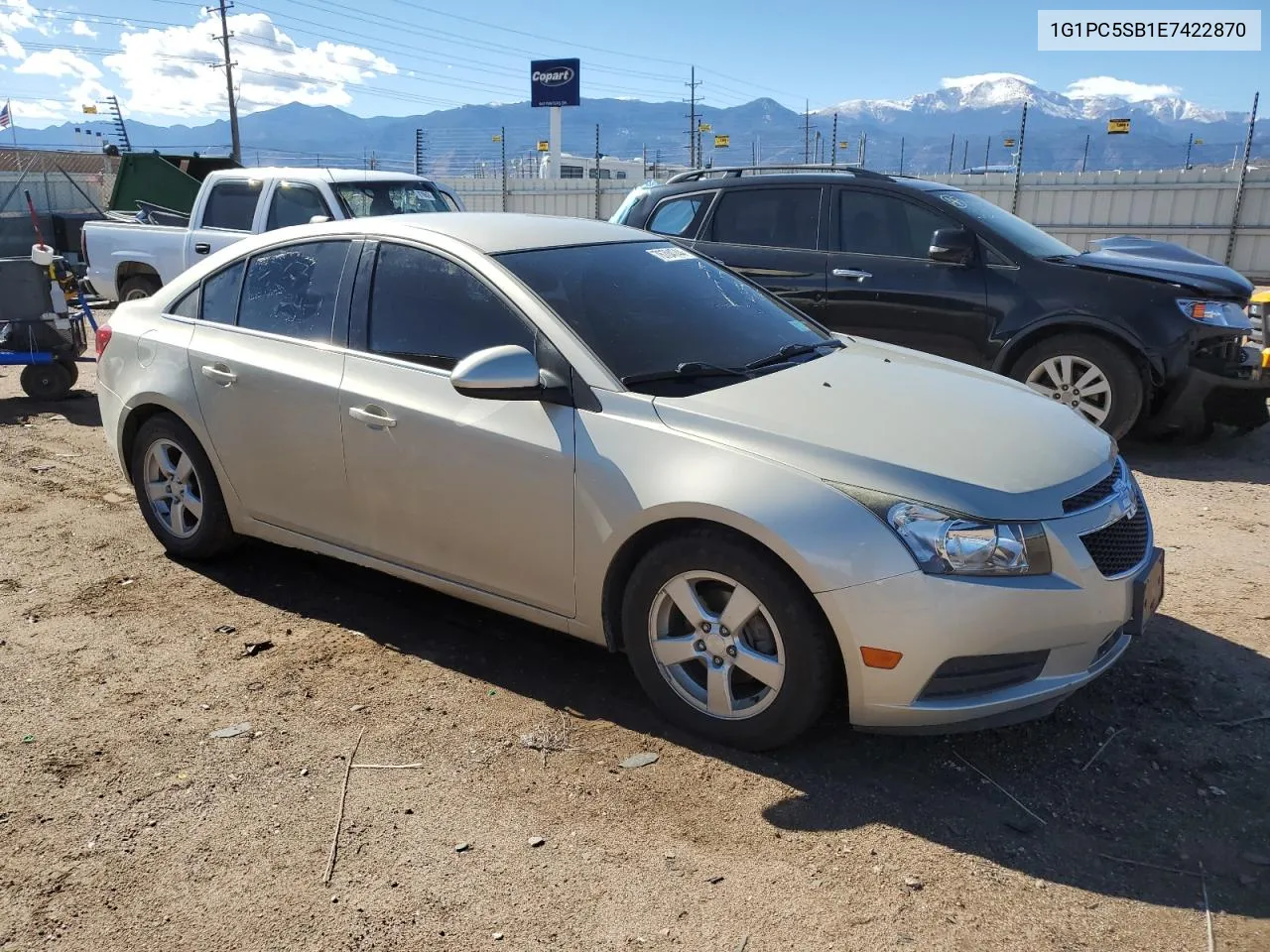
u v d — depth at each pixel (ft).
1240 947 7.64
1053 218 67.31
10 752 10.42
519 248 12.41
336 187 32.81
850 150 105.29
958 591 9.01
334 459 12.68
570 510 10.69
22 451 22.40
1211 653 12.38
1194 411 21.47
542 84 122.31
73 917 8.07
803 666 9.55
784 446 9.82
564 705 11.34
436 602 14.16
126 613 13.79
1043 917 7.98
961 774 9.95
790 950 7.65
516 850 8.84
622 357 11.17
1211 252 62.80
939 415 10.65
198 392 14.11
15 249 73.56
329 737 10.69
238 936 7.85
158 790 9.75
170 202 46.62
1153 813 9.32
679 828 9.13
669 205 26.81
